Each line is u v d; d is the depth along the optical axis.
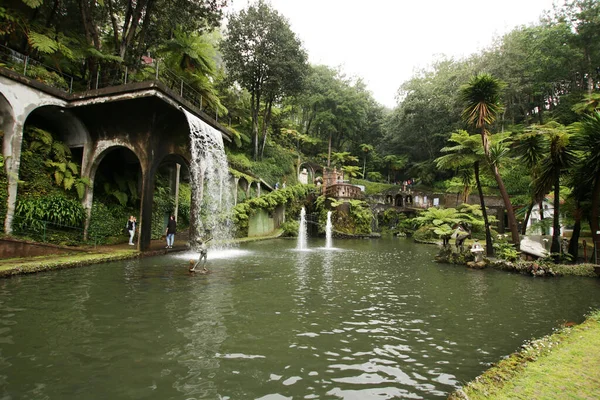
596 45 28.33
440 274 10.29
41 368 3.34
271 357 3.82
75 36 15.96
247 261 11.55
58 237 10.65
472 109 12.98
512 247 12.63
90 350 3.81
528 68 32.94
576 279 9.83
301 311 5.70
